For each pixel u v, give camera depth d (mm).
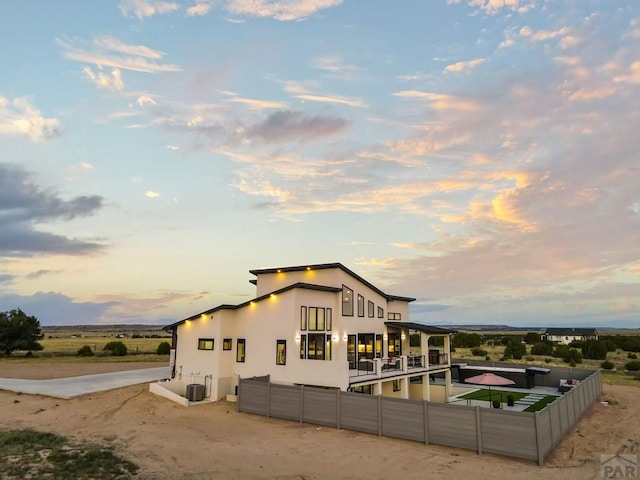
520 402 24469
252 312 22781
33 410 18672
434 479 11406
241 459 12609
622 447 15758
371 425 15711
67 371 31203
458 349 65688
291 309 21438
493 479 11500
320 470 11875
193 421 17547
